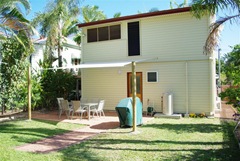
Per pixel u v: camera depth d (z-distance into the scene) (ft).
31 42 59.47
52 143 35.35
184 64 60.75
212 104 58.03
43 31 87.76
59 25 94.58
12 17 53.01
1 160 26.37
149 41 65.41
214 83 62.44
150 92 65.00
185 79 60.64
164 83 63.21
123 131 42.83
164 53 63.31
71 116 60.80
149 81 65.16
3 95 56.90
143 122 52.01
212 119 54.54
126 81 68.44
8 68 57.31
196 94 59.41
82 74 75.51
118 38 70.28
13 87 59.26
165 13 61.26
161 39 63.72
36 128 46.47
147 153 29.37
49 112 70.69
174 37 62.03
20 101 62.80
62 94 81.46
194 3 42.06
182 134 39.37
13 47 57.41
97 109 57.72
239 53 44.06
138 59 66.95
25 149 32.22
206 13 42.91
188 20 60.23
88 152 30.22
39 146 33.78
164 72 63.26
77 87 88.48
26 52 59.72
